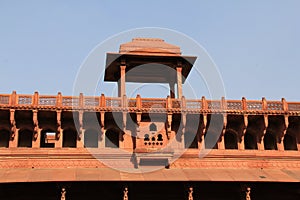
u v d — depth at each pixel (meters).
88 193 29.50
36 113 30.12
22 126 30.94
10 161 29.38
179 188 30.11
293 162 31.95
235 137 32.91
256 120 32.66
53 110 30.27
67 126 31.44
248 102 32.16
